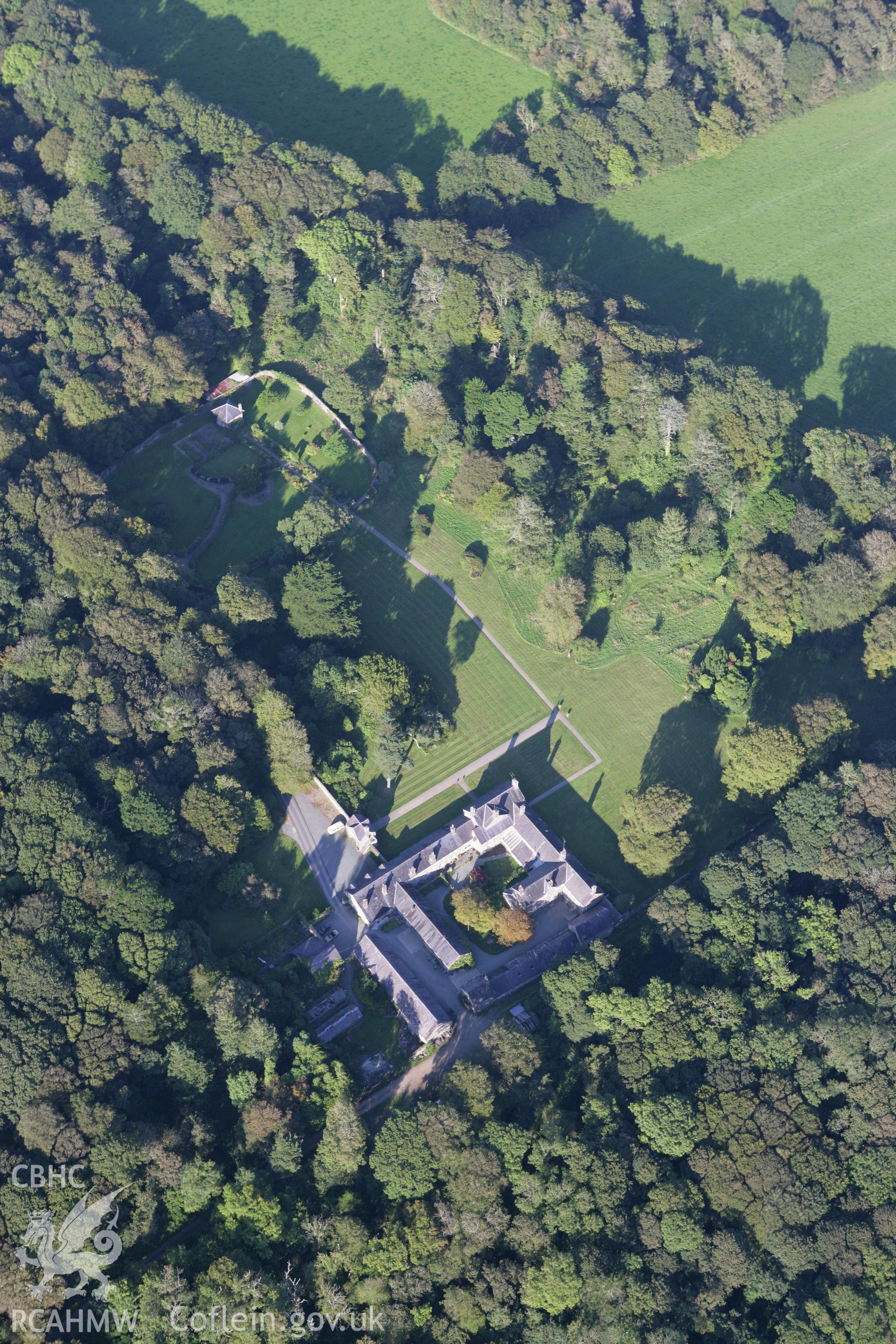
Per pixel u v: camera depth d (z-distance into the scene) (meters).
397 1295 183.00
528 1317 182.88
